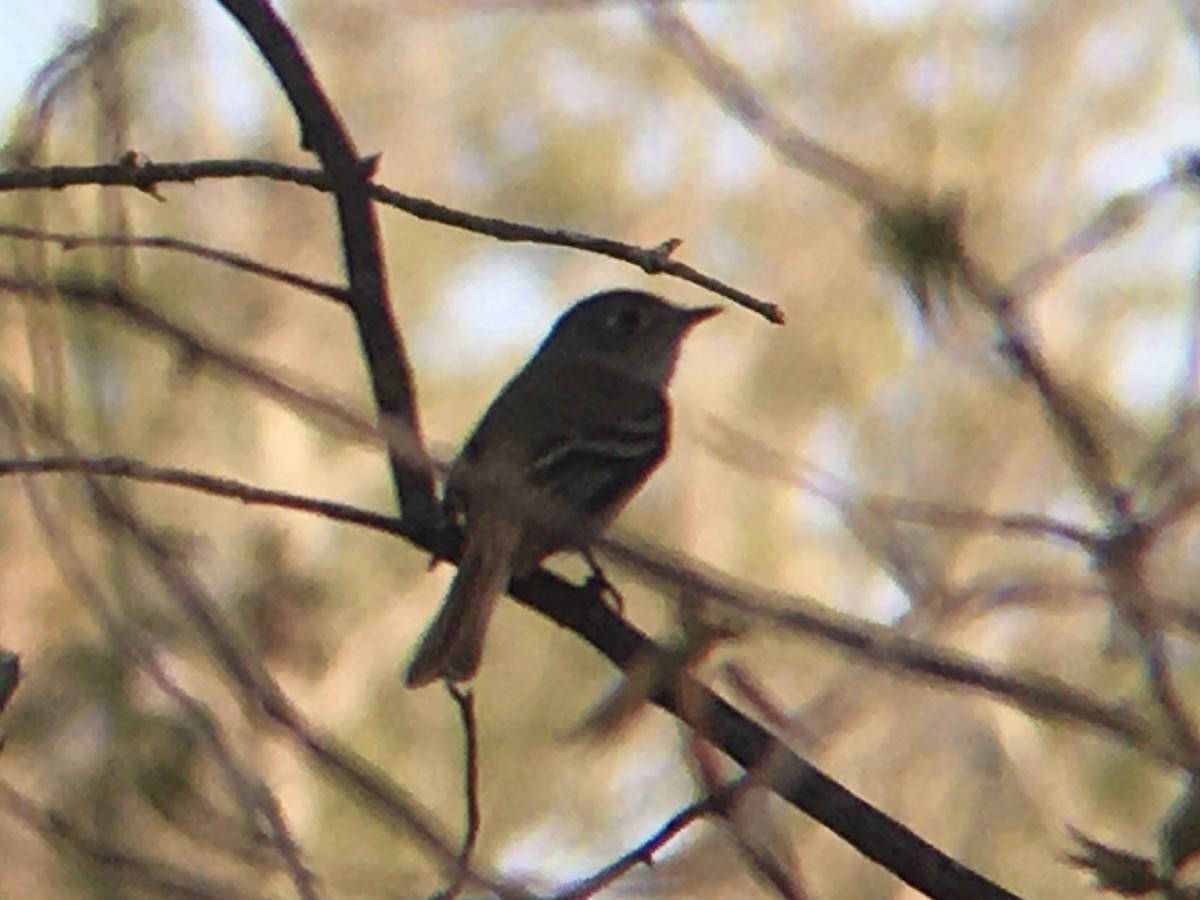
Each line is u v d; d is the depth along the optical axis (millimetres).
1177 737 4086
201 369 4754
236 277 15273
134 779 9508
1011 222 13117
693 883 5465
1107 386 12914
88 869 6641
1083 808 12156
